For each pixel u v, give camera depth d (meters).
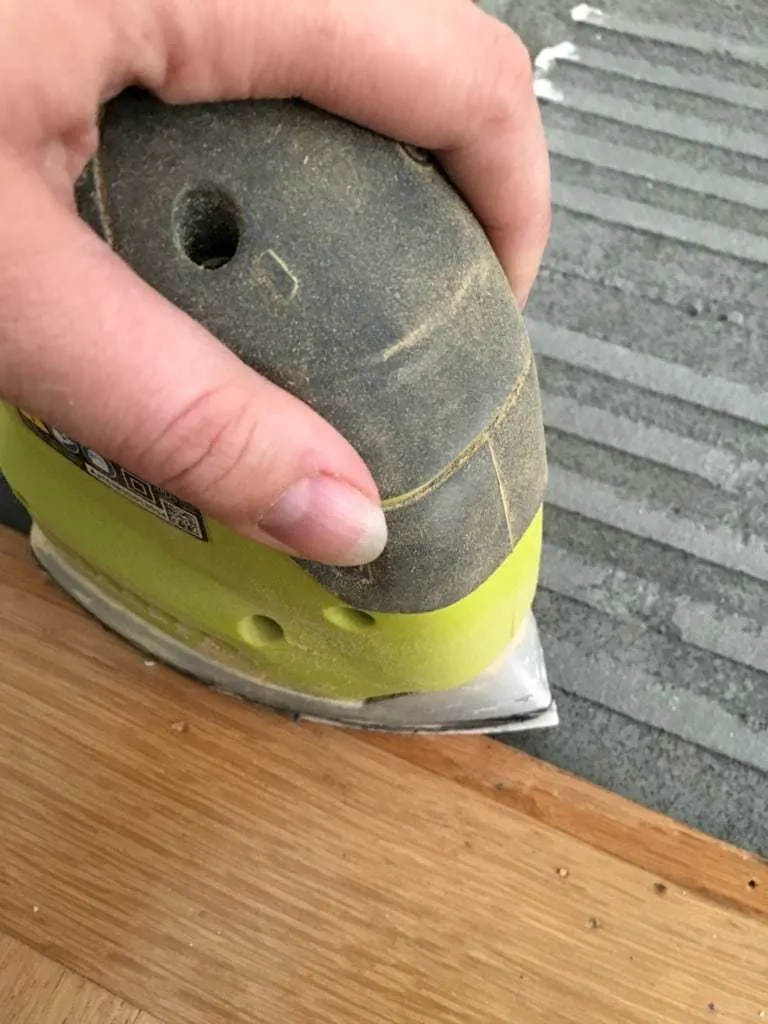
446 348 0.30
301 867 0.47
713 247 0.63
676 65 0.68
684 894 0.46
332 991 0.45
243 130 0.30
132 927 0.45
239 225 0.29
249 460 0.29
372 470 0.31
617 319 0.61
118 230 0.30
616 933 0.45
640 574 0.54
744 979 0.45
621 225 0.63
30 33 0.27
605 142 0.66
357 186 0.30
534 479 0.35
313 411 0.30
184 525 0.38
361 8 0.29
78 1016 0.44
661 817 0.48
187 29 0.28
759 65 0.68
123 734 0.49
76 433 0.30
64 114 0.28
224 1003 0.44
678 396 0.59
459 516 0.32
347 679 0.44
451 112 0.31
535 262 0.39
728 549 0.55
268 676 0.47
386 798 0.48
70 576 0.51
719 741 0.50
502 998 0.44
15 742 0.49
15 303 0.27
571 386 0.59
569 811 0.48
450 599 0.35
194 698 0.50
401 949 0.45
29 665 0.51
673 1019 0.44
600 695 0.51
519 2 0.70
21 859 0.47
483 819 0.48
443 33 0.30
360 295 0.29
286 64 0.29
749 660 0.52
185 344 0.28
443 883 0.47
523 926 0.46
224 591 0.42
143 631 0.50
